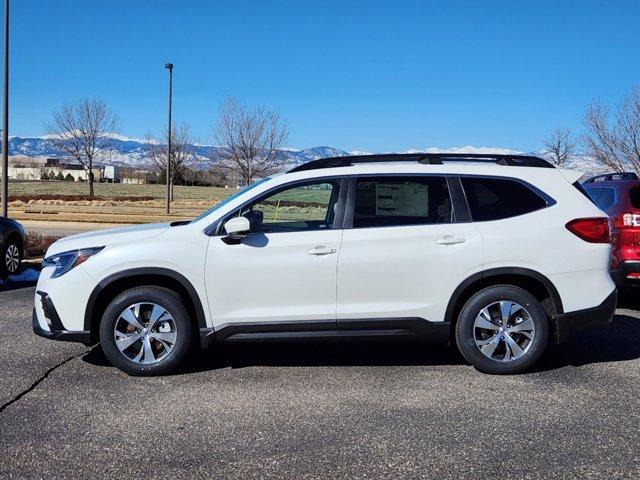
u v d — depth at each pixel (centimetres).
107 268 521
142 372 529
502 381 520
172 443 397
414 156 564
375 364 570
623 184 775
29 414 446
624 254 745
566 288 531
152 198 4888
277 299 526
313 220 540
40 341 650
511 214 538
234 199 545
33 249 1409
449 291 527
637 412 449
